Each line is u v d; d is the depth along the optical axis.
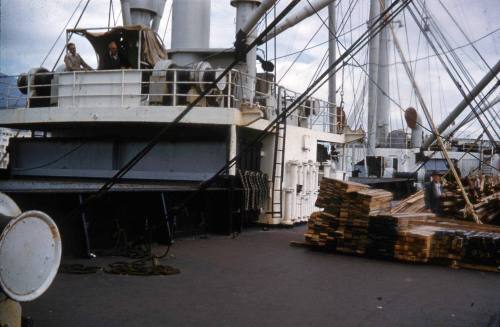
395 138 40.97
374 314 6.71
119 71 13.62
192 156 14.21
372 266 9.97
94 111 13.48
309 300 7.25
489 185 21.89
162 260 9.49
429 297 7.77
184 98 13.91
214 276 8.45
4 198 4.38
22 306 6.32
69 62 14.38
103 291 7.16
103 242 9.90
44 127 15.83
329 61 26.91
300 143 16.59
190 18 17.02
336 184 11.28
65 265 8.52
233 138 13.15
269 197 14.98
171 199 11.41
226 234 13.08
